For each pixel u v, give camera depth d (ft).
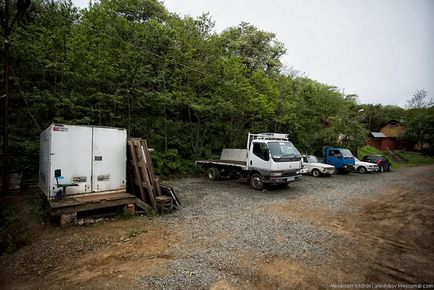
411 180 48.57
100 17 37.76
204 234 17.93
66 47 35.78
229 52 68.69
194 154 51.88
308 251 15.35
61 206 18.42
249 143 37.06
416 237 18.01
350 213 24.25
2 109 34.78
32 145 32.60
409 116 139.23
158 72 44.11
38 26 36.60
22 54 33.71
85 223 19.53
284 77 71.05
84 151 21.53
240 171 39.47
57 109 35.58
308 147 76.18
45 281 11.75
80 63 34.88
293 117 67.10
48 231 17.90
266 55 71.77
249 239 17.11
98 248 15.35
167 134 50.83
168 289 11.02
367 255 14.94
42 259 13.96
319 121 78.18
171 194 24.48
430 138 122.52
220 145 58.44
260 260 14.01
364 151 111.65
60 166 20.24
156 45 41.14
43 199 23.71
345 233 18.70
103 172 22.66
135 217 21.68
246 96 47.78
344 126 76.64
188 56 44.14
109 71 36.09
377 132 164.66
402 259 14.47
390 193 34.71
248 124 63.77
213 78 47.42
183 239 16.93
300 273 12.69
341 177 52.75
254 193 33.12
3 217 20.86
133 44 38.55
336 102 76.95
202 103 46.24
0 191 28.63
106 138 22.88
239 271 12.73
